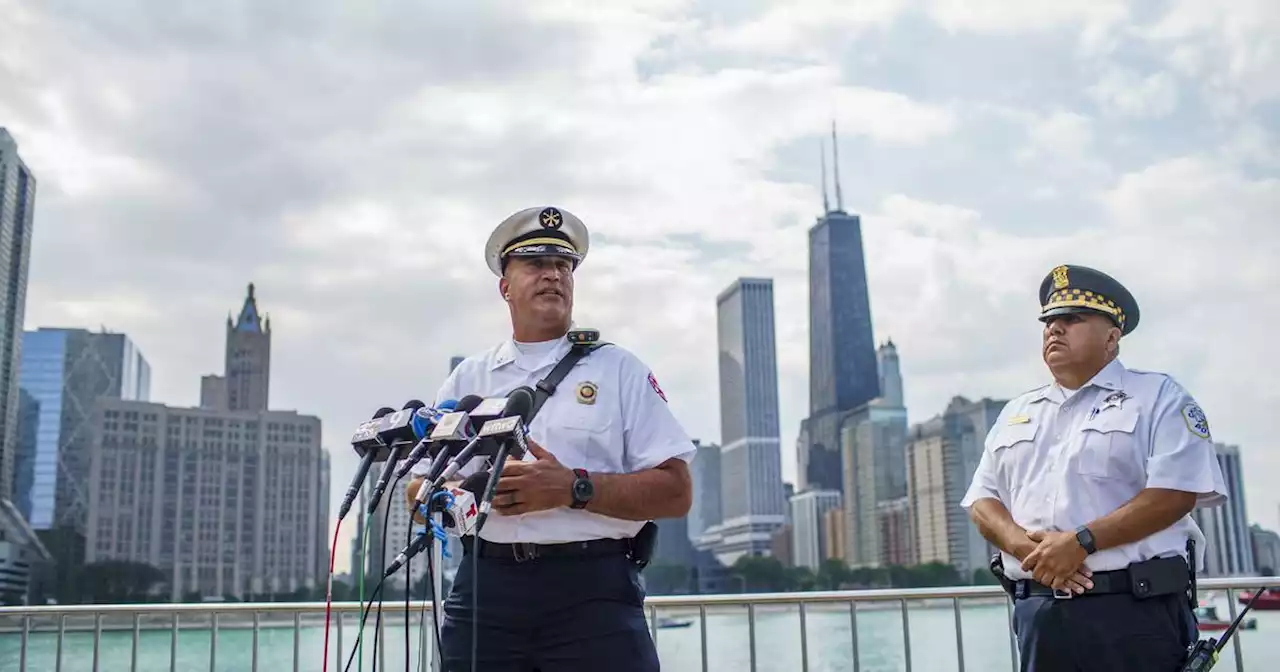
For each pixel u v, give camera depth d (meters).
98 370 173.88
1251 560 103.00
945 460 188.25
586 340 3.70
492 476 2.87
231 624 6.35
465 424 3.06
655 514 3.37
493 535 3.40
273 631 6.27
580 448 3.51
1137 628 3.73
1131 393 4.02
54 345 172.75
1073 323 4.14
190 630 6.19
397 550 3.49
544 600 3.33
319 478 177.62
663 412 3.63
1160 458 3.80
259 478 172.25
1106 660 3.73
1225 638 3.87
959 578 181.88
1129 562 3.78
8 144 142.12
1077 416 4.10
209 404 184.38
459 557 3.56
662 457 3.50
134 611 5.97
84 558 156.75
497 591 3.37
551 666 3.30
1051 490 4.02
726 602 5.79
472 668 3.11
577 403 3.56
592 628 3.31
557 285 3.72
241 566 167.00
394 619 6.29
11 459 144.75
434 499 2.95
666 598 5.79
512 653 3.33
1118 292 4.17
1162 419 3.90
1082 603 3.81
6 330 142.75
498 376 3.76
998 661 9.39
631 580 3.43
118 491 162.12
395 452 3.23
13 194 143.62
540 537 3.35
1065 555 3.77
